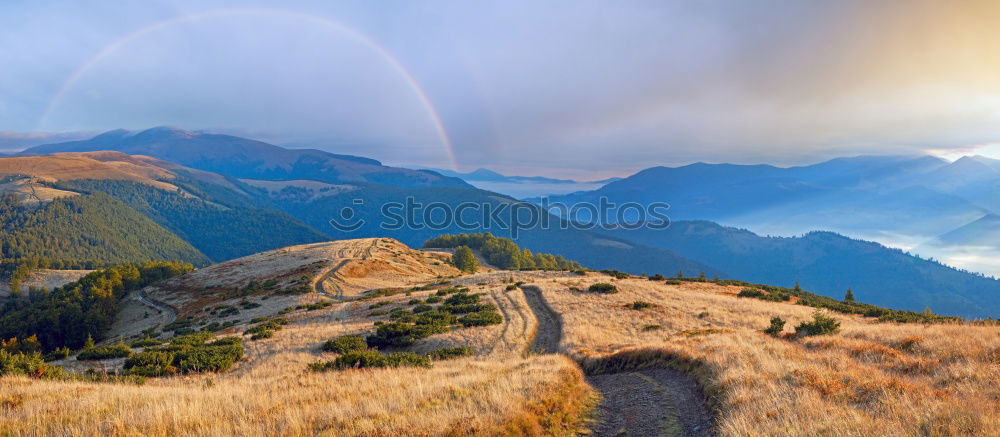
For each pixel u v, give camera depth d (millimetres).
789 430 8188
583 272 83000
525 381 14539
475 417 10070
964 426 7504
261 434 9055
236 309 71250
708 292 57344
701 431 10781
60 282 197875
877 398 9812
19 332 86062
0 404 11531
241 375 23266
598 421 12531
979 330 18234
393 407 11219
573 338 31125
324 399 12516
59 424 9586
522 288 58594
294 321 49750
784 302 52688
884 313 41688
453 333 35406
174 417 10039
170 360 24609
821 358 15375
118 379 19266
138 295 113812
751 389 11641
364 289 86188
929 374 12672
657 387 15680
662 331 33031
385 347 33031
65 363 27750
